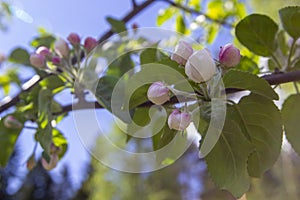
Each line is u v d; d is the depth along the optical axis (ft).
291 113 0.82
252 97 0.71
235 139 0.68
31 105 1.09
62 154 1.12
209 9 1.99
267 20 0.91
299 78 0.75
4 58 1.59
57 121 1.09
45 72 1.16
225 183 0.67
